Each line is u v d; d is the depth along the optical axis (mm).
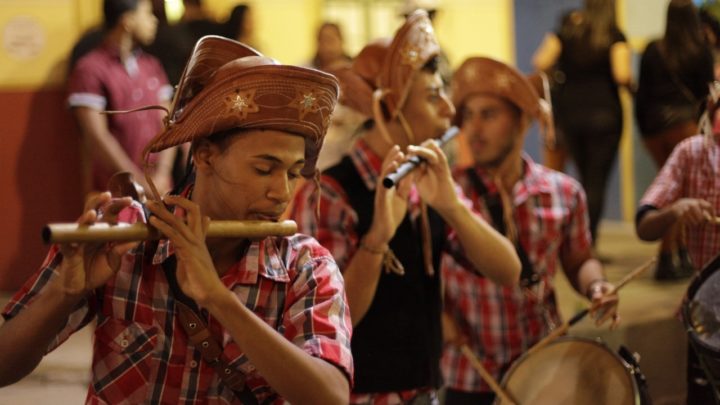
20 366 2502
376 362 3686
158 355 2598
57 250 2602
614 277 8852
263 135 2482
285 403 2607
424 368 3773
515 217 4621
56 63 8891
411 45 3836
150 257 2617
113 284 2609
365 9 11047
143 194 2785
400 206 3639
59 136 8922
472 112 4625
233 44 2678
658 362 5953
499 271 3900
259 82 2451
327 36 9039
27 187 8961
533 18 11859
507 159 4641
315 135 2561
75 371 6680
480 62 4594
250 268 2592
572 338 4059
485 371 4312
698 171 4387
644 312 7301
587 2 9523
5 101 8898
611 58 9508
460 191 4137
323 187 3787
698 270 4340
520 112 4629
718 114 4363
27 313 2443
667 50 5559
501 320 4555
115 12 7344
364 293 3594
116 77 7367
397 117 3893
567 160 10836
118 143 7402
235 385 2570
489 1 11773
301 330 2557
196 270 2312
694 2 5629
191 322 2566
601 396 3891
